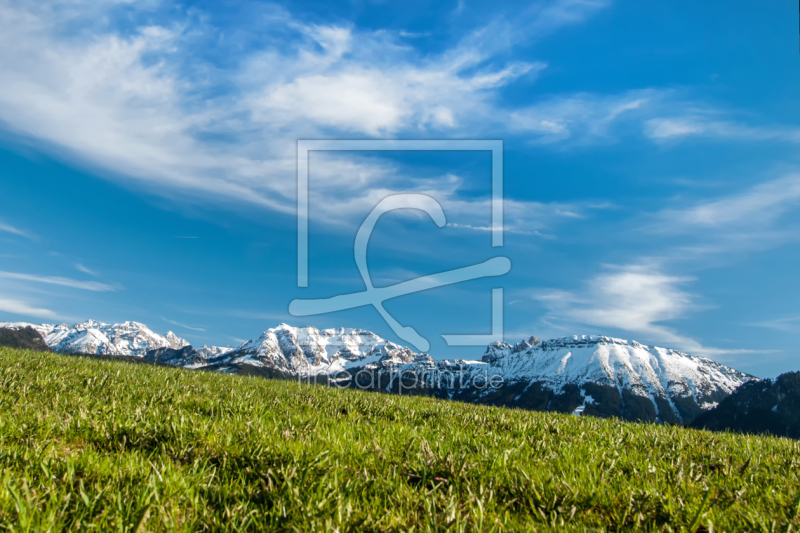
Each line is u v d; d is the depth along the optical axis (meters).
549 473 4.94
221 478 4.61
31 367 11.79
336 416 8.66
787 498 4.48
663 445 7.25
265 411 8.20
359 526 3.61
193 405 8.48
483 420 9.11
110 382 10.34
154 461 4.93
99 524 3.38
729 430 9.84
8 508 3.46
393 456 5.52
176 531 3.40
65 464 4.40
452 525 3.59
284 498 4.09
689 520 3.88
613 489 4.52
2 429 5.44
